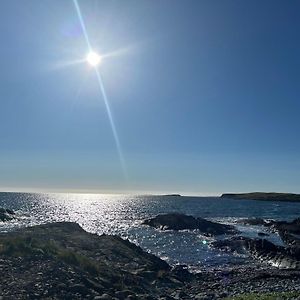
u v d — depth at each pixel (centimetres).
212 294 2592
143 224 8944
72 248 3475
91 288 2122
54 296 1831
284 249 4866
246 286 2934
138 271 3012
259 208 17688
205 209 16888
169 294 2539
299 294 2325
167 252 4909
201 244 5747
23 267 2205
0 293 1734
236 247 5294
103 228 8094
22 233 4128
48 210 14938
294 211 15462
